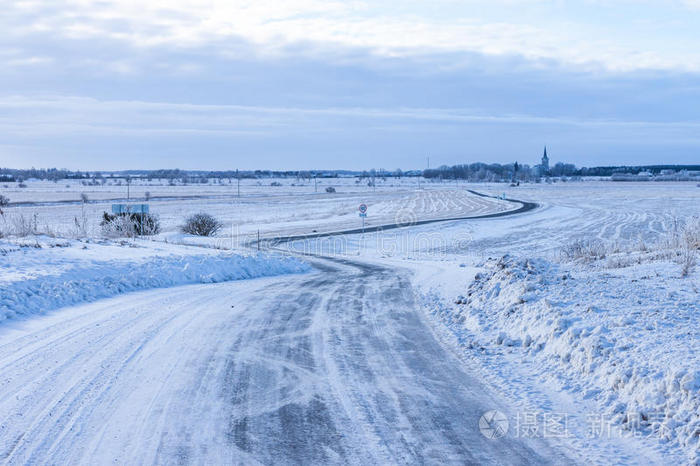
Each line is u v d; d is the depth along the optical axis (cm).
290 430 675
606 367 805
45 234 2556
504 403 766
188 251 2411
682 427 633
